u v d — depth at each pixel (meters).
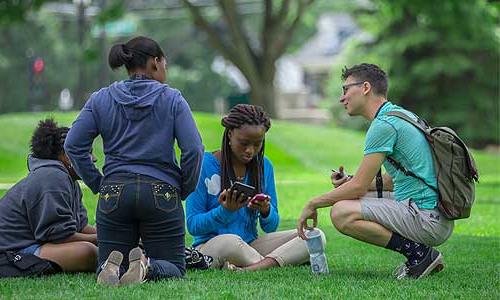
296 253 11.79
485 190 29.91
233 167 11.69
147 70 10.45
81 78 64.44
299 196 26.44
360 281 10.73
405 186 11.02
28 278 10.79
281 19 57.03
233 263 11.71
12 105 87.75
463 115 70.25
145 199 9.99
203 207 11.77
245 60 55.97
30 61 50.22
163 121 10.16
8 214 11.12
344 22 114.62
